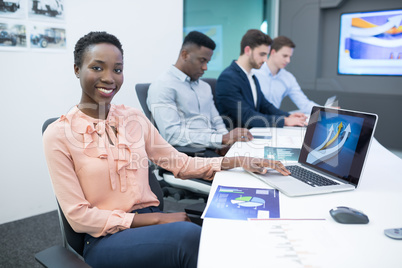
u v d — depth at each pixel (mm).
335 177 1265
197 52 2160
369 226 892
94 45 1152
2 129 2246
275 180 1237
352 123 1242
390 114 3979
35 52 2320
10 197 2342
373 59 4016
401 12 3742
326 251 767
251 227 887
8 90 2236
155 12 3045
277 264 716
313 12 4277
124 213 1126
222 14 3854
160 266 1031
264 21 4418
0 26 2137
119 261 1054
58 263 886
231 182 1254
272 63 3451
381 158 1618
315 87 4422
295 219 932
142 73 3023
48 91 2424
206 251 771
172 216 1127
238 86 2633
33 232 2232
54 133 1106
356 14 4055
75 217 1068
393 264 714
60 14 2408
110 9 2709
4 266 1845
